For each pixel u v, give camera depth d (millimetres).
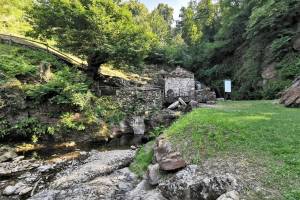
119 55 21219
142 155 11422
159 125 17969
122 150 14586
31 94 16281
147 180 8609
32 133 15758
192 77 25547
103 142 16750
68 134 16531
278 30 22484
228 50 31438
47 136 16000
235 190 5668
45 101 16984
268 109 11883
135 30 21922
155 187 8031
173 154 8109
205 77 33625
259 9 22109
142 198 7613
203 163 7344
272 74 21188
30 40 26344
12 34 27094
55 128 16172
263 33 24281
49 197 8602
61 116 16766
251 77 24406
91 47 20281
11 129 15180
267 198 5234
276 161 6375
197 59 35219
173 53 36531
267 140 7449
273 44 21219
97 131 17406
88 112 17609
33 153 14016
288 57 20438
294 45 20328
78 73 19719
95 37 20188
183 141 8812
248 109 12211
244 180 5957
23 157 13234
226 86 24203
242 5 29984
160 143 9453
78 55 21906
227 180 5988
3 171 11242
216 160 7258
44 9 20938
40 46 25391
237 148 7484
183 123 10180
